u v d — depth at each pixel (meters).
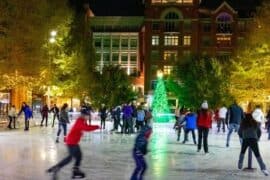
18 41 45.00
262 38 55.31
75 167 15.02
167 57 125.06
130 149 25.33
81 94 69.88
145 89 124.69
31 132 39.16
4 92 55.16
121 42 138.25
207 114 24.28
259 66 57.00
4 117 50.38
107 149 25.30
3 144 27.12
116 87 84.69
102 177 15.25
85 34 81.25
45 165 17.91
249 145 17.00
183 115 32.38
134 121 43.12
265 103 63.97
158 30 125.31
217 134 41.69
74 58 64.38
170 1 125.12
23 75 47.88
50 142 28.81
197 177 15.70
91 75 80.06
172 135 38.94
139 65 136.50
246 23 125.44
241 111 27.33
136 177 14.03
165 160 20.67
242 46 66.69
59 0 60.16
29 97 63.56
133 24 138.38
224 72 83.19
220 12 125.81
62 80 65.38
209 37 126.25
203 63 86.31
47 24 51.56
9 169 16.78
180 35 125.00
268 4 55.31
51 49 57.50
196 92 84.81
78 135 14.87
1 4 43.81
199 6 128.62
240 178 15.75
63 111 28.80
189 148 26.81
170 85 92.88
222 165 19.19
